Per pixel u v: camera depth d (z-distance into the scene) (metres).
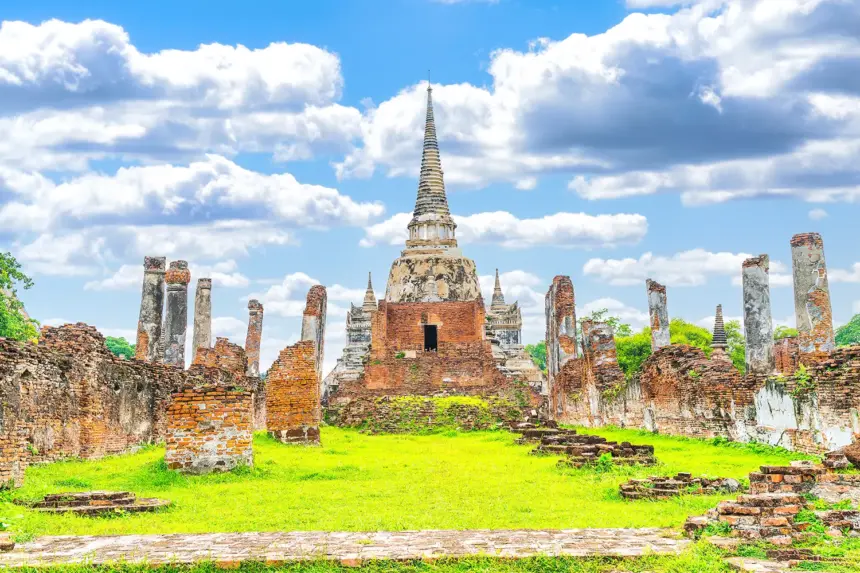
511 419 41.50
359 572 9.90
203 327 38.28
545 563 9.98
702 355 28.59
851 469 14.88
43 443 19.45
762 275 28.17
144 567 9.88
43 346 19.98
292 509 13.89
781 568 9.49
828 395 19.83
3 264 38.00
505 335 71.31
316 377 27.61
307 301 37.59
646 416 31.92
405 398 43.81
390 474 19.17
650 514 13.02
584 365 39.84
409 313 59.91
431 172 75.75
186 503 14.42
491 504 14.32
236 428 18.58
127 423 24.34
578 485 16.83
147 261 34.50
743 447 23.73
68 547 10.76
